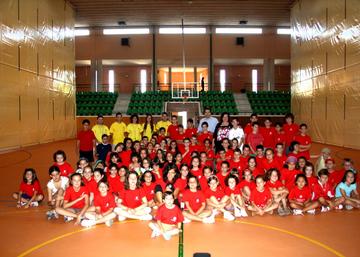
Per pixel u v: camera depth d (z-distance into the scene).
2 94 14.48
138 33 29.97
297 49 22.09
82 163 8.24
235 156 8.73
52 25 20.08
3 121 14.59
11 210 7.46
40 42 18.38
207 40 29.88
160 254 4.96
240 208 6.99
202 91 27.36
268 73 30.11
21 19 16.23
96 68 30.16
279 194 7.18
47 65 19.31
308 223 6.46
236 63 32.56
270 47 30.00
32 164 12.58
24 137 16.61
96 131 10.81
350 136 15.52
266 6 24.00
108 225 6.37
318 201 7.23
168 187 7.34
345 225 6.32
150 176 7.39
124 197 6.89
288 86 33.31
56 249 5.19
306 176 7.43
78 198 6.86
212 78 30.03
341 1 16.11
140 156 8.63
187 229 6.16
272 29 29.89
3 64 14.55
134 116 11.46
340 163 12.16
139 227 6.30
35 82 17.77
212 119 11.12
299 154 9.93
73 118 23.47
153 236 5.70
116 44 30.02
